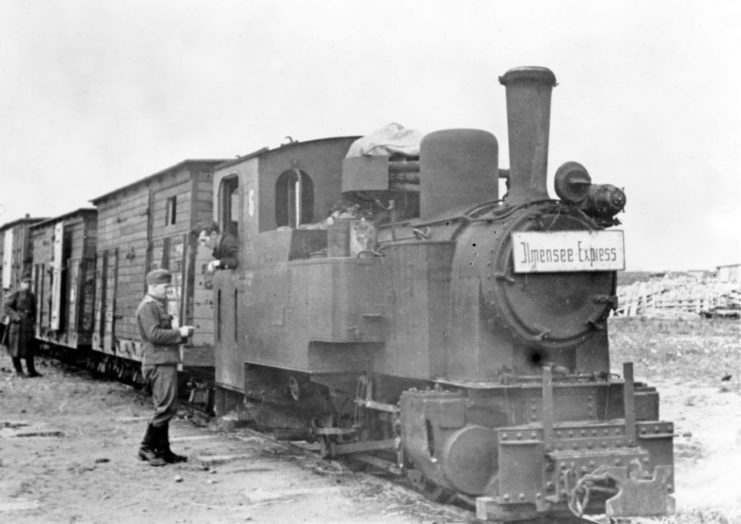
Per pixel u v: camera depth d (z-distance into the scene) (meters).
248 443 11.16
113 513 7.55
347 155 9.60
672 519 7.14
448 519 7.07
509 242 7.09
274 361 9.88
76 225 22.08
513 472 6.59
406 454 7.67
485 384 7.06
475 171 8.30
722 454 9.85
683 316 31.03
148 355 9.80
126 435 11.91
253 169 10.73
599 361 7.54
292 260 9.53
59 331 22.47
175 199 15.25
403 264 8.05
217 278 12.05
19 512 7.58
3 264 30.20
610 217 7.57
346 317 8.43
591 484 6.41
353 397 9.09
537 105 7.52
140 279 16.58
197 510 7.64
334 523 7.11
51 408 14.66
